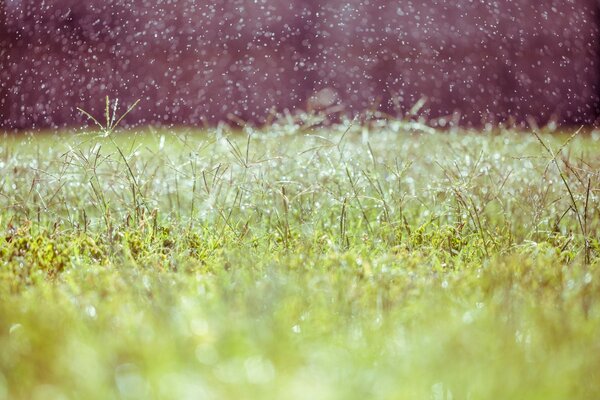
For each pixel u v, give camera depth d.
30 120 10.42
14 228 4.59
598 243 4.43
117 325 2.57
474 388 2.02
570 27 12.73
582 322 2.67
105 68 11.13
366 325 2.57
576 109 12.77
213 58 12.15
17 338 2.43
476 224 4.59
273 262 3.72
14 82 10.42
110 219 4.48
